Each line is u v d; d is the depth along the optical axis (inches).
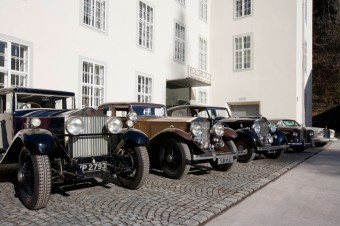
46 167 174.9
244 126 374.3
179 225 151.3
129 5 528.7
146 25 576.7
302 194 222.7
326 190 235.5
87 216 162.9
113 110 311.1
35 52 375.6
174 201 191.9
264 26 723.4
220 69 782.5
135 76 540.4
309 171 317.4
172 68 643.5
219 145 286.7
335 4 1432.1
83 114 203.0
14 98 226.5
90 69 458.0
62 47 410.3
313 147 570.6
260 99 724.0
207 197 202.4
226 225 159.2
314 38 1444.4
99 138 211.5
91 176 197.8
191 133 260.7
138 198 197.9
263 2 725.9
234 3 766.5
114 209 174.9
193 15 726.5
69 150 198.1
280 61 702.5
